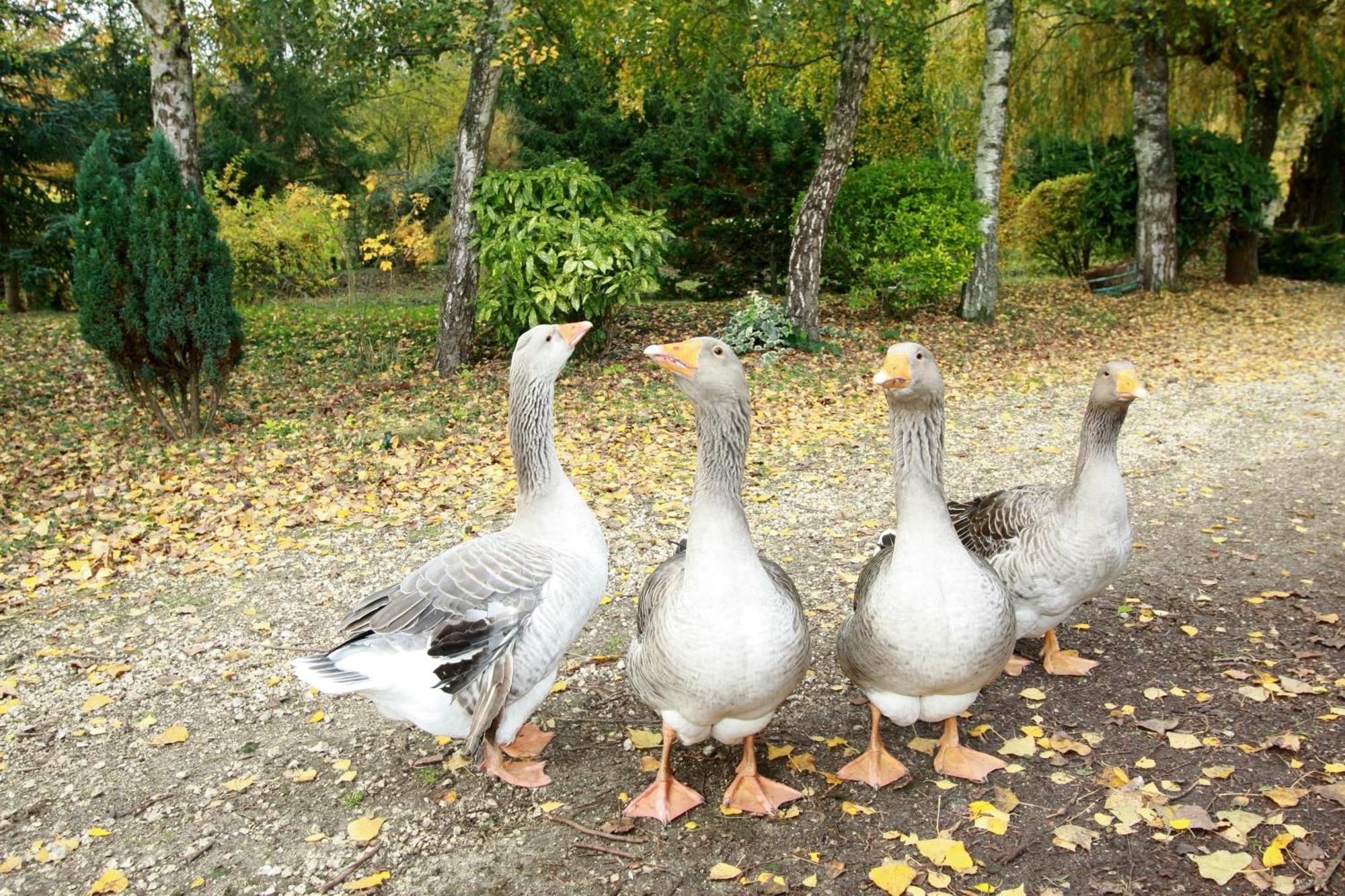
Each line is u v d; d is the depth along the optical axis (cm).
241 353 414
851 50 534
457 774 170
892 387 137
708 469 137
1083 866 139
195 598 252
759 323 561
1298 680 187
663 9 548
